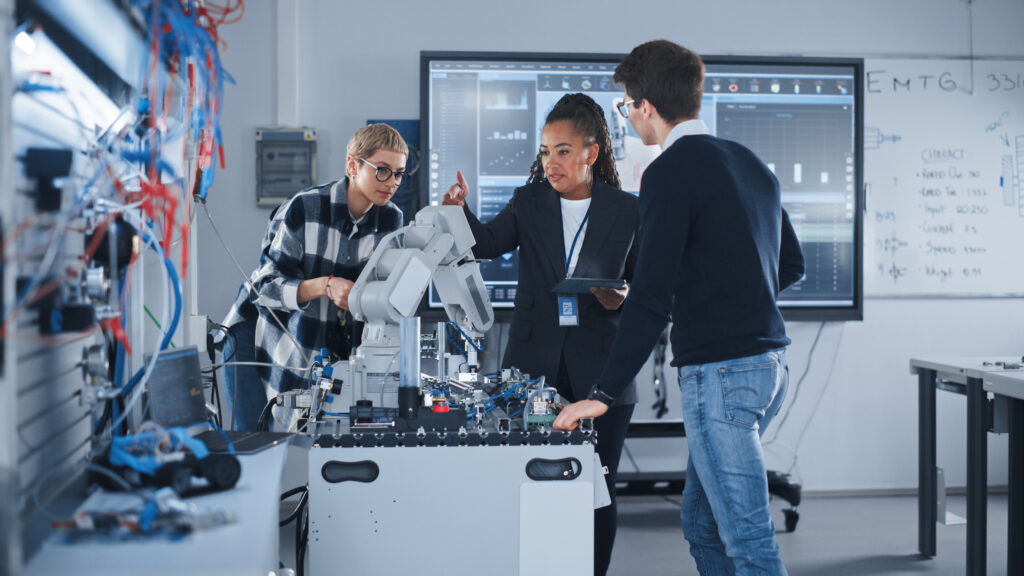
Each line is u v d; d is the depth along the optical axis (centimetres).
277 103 381
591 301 245
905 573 313
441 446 172
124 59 140
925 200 419
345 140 389
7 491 97
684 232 171
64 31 124
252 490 129
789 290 405
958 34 419
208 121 149
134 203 139
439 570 173
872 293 418
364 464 171
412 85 392
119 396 150
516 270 389
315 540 170
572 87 390
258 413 292
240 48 380
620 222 249
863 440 420
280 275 263
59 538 106
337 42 388
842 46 412
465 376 223
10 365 98
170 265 154
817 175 405
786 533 361
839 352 418
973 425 293
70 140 135
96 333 150
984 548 291
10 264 98
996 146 422
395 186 262
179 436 136
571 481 174
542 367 247
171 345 193
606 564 248
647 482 390
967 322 423
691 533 204
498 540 173
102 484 129
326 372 197
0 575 96
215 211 381
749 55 400
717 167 174
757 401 172
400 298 194
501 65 386
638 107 193
